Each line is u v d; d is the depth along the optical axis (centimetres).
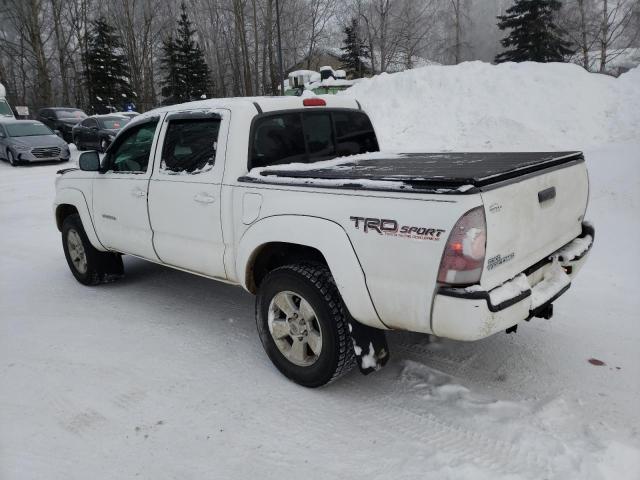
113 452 282
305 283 312
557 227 318
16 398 337
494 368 351
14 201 1125
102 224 488
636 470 250
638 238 577
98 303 500
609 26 2916
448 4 3984
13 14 3959
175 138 403
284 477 260
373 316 288
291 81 909
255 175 344
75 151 2097
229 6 3972
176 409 319
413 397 323
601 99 1238
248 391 337
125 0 4322
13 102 5066
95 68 4547
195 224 386
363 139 456
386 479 255
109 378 358
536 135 1146
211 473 265
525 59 3369
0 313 481
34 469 271
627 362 349
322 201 299
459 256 245
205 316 459
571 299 452
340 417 306
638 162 805
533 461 259
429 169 300
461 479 250
